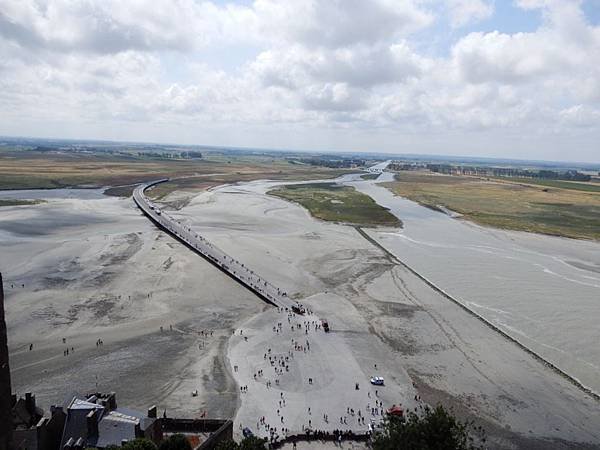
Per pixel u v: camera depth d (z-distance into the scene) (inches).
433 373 3484.3
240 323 4279.0
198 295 4955.7
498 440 2711.6
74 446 2108.8
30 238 7126.0
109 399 2476.6
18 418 2388.0
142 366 3420.3
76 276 5413.4
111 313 4387.3
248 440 2198.6
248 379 3302.2
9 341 3737.7
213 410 2915.8
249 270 5816.9
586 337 4168.3
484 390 3265.3
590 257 7042.3
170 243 7126.0
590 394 3243.1
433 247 7524.6
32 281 5177.2
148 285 5191.9
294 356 3663.9
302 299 4965.6
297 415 2910.9
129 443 2015.3
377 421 2856.8
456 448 2107.5
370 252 7037.4
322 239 7805.1
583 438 2763.3
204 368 3430.1
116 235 7529.5
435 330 4264.3
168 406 2930.6
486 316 4630.9
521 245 7755.9
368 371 3479.3
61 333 3927.2
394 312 4682.6
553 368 3590.1
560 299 5128.0
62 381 3169.3
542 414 2992.1
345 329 4227.4
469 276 5949.8
